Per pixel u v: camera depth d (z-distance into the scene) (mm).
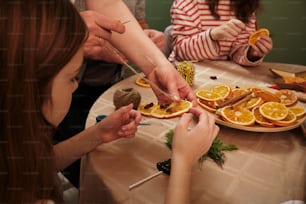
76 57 541
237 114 828
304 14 2164
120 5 947
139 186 621
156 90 892
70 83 577
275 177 653
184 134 634
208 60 1359
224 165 685
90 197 688
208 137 641
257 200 592
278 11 2186
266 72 1216
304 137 799
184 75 1039
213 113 859
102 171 663
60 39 498
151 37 1288
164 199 590
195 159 618
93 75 1438
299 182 641
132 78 1113
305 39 2188
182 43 1461
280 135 807
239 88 992
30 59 483
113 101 924
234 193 606
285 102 911
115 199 602
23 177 566
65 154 746
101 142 744
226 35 1310
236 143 769
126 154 715
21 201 578
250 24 1572
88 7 951
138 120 755
